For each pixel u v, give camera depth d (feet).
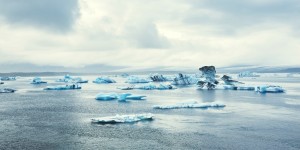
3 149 199.52
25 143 212.64
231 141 216.13
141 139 221.66
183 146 205.05
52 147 203.72
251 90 626.64
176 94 554.46
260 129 250.78
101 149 199.00
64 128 255.91
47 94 565.94
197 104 372.17
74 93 588.91
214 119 292.61
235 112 333.83
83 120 290.97
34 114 327.88
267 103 414.41
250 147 202.18
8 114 328.08
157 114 320.09
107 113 334.44
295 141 215.92
